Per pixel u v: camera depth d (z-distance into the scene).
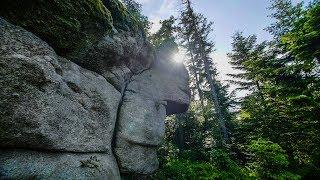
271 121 18.95
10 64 4.48
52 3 5.61
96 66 7.38
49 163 4.93
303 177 15.43
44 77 5.09
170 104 12.06
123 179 8.04
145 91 9.93
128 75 9.06
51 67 5.36
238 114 30.38
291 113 18.75
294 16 25.91
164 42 13.10
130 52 8.89
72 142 5.62
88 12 6.48
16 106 4.49
